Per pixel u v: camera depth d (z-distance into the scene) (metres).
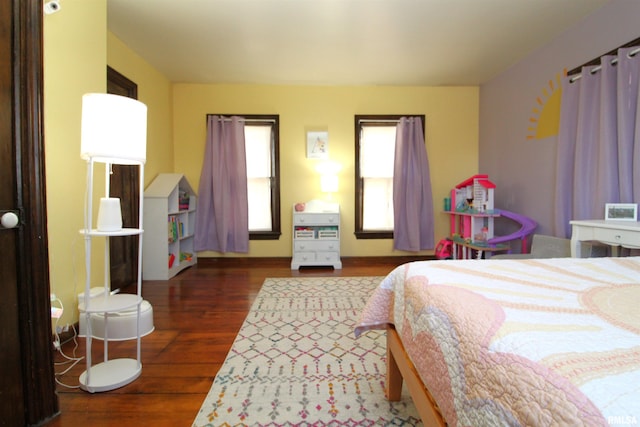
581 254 2.13
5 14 1.12
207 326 2.19
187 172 4.24
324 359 1.73
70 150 1.98
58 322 1.89
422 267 1.29
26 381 1.19
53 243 1.87
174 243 3.67
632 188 2.15
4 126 1.13
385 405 1.34
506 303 0.85
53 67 1.86
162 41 3.09
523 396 0.51
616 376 0.49
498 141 3.93
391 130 4.35
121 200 3.02
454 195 4.02
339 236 3.93
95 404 1.35
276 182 4.30
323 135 4.26
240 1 2.47
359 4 2.52
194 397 1.40
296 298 2.77
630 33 2.28
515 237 3.22
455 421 0.71
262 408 1.32
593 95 2.44
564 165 2.69
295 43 3.13
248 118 4.24
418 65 3.66
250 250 4.34
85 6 2.11
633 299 0.88
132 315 1.99
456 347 0.74
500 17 2.69
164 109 3.96
